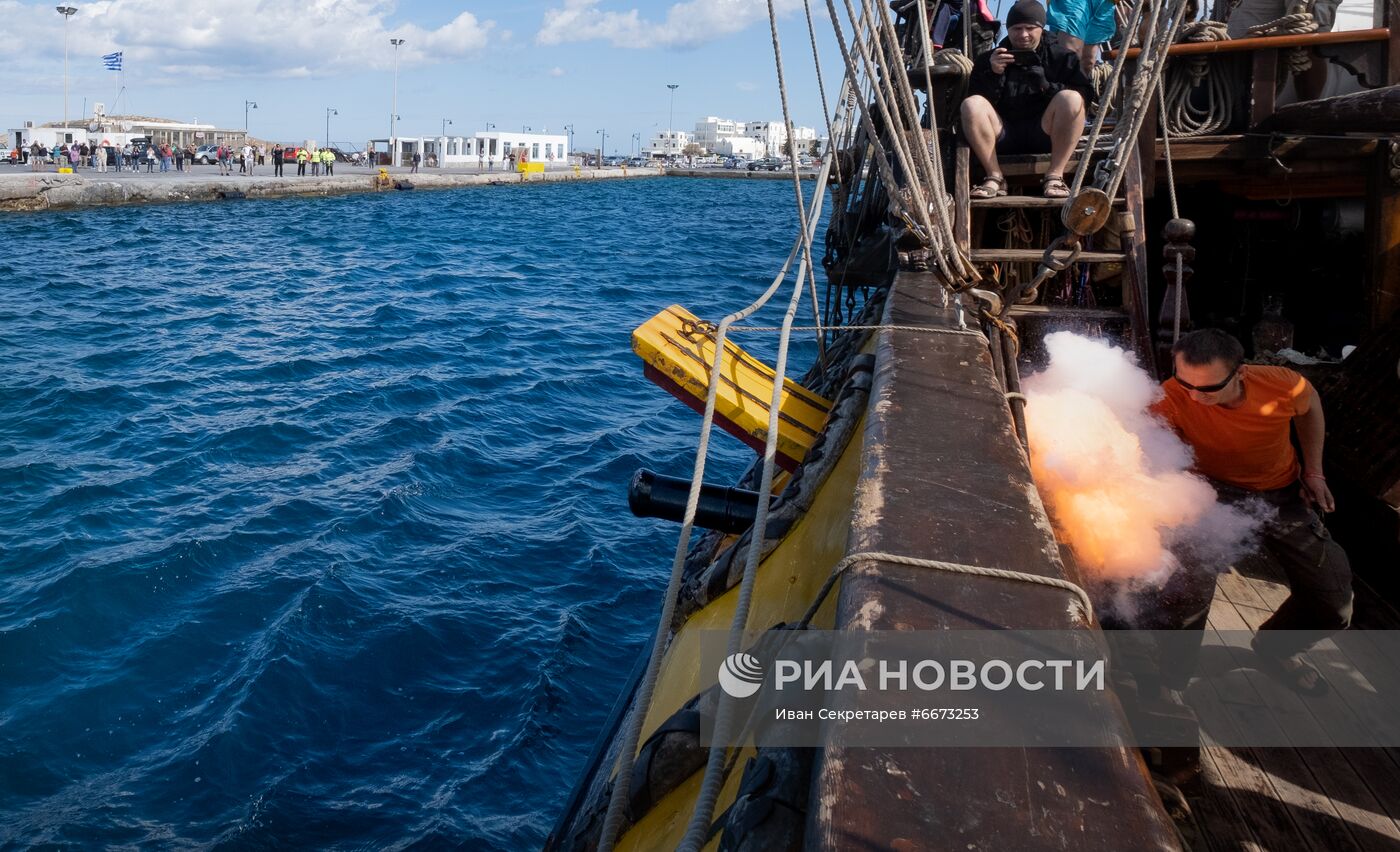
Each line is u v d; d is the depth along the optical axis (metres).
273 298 23.91
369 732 6.95
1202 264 7.36
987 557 1.71
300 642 7.85
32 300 22.17
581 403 15.36
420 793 6.37
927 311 3.75
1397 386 4.45
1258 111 5.50
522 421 14.16
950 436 2.31
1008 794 1.17
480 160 105.19
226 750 6.63
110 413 13.70
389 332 20.20
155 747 6.70
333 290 25.48
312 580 8.84
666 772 2.21
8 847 5.76
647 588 9.20
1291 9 5.53
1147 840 1.11
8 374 15.45
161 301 22.83
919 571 1.66
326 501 10.74
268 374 16.25
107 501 10.55
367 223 44.25
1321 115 4.71
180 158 61.34
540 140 111.81
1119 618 3.11
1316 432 3.10
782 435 3.98
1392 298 5.12
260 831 5.98
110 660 7.62
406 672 7.63
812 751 1.52
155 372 16.09
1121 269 5.08
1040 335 4.95
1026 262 5.67
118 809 6.12
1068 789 1.18
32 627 7.93
